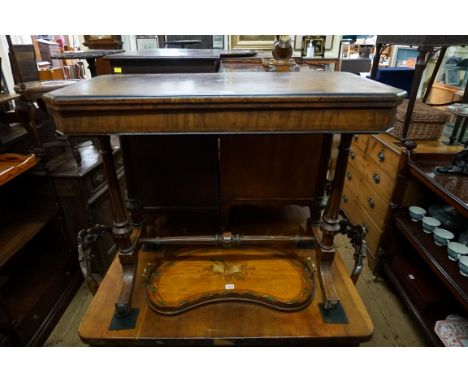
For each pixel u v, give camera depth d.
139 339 0.94
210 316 1.00
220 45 3.37
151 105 0.67
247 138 1.16
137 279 1.15
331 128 0.70
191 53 1.38
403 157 1.50
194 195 1.30
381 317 1.56
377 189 1.78
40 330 1.41
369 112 0.69
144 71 1.25
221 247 1.29
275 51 1.30
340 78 0.89
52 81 1.54
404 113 1.61
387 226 1.68
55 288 1.56
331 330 0.96
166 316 1.00
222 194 1.28
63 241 1.69
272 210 1.58
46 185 1.57
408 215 1.62
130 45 3.59
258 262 1.21
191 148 1.20
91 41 2.42
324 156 1.15
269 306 1.03
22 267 1.61
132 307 1.04
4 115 1.61
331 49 3.60
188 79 0.88
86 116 0.68
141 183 1.27
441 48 1.73
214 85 0.78
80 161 1.61
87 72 3.59
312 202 1.25
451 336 1.30
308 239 1.16
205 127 0.70
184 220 1.49
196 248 1.29
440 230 1.45
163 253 1.28
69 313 1.59
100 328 0.97
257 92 0.68
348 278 1.16
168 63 1.24
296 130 0.70
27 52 1.62
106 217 1.80
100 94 0.67
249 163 1.21
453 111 1.50
